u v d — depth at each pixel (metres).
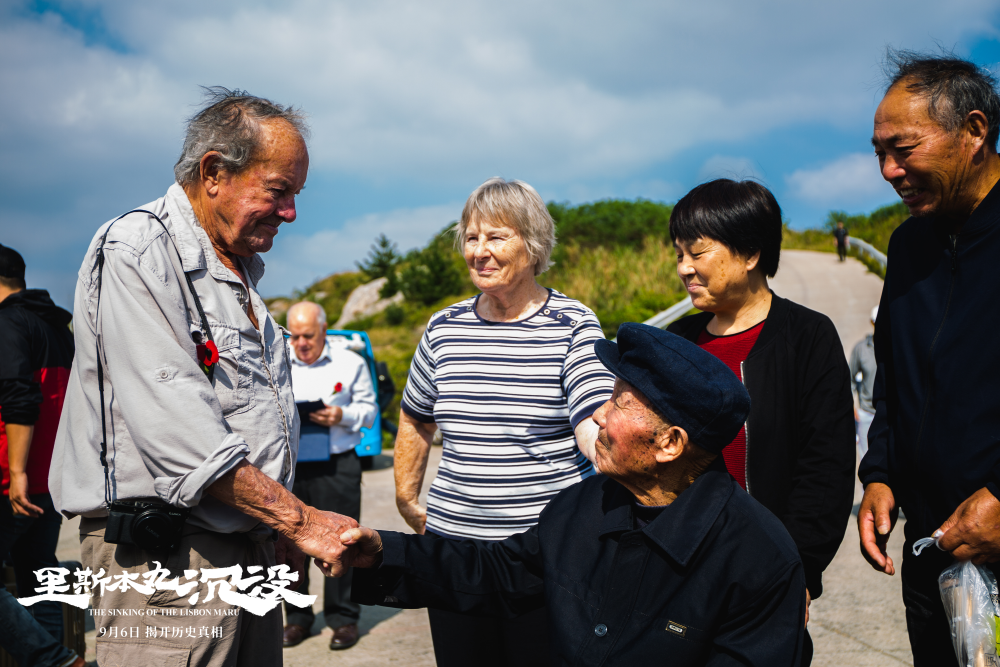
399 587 1.74
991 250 1.76
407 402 2.70
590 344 2.26
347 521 1.73
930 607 1.92
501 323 2.40
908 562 1.99
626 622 1.47
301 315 4.07
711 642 1.42
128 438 1.73
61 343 3.42
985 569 1.71
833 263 26.50
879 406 2.17
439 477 2.44
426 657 3.65
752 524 1.46
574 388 2.20
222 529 1.78
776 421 2.04
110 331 1.69
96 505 1.73
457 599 1.75
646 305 18.67
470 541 1.84
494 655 2.29
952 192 1.78
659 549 1.47
